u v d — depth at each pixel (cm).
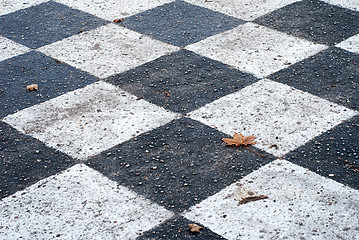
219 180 285
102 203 270
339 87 376
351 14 498
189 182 284
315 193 271
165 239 245
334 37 452
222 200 269
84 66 419
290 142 315
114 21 499
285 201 266
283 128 329
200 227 249
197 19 498
